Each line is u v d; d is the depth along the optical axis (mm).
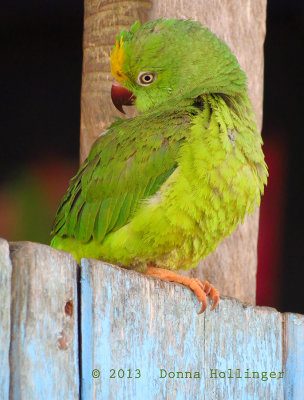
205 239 7359
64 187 16156
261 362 6824
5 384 4586
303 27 15039
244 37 8891
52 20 14914
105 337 5250
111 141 7754
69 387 4961
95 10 8906
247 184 7316
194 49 8375
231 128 7320
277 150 15688
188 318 6227
